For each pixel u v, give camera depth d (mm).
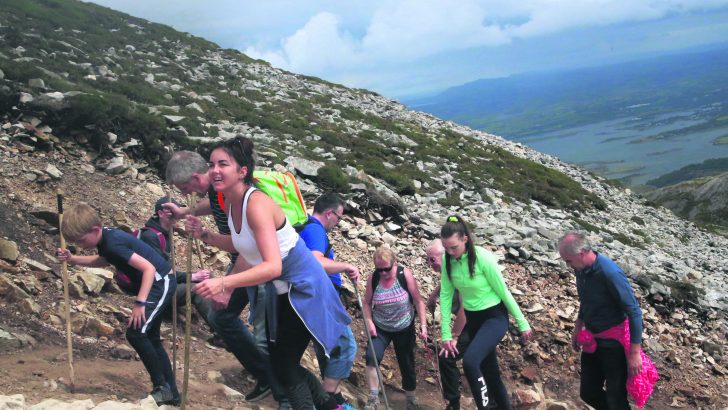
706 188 112188
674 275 17234
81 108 12273
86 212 5188
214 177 3941
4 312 6562
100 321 7043
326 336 4227
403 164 21312
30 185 10086
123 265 5359
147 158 12836
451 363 7715
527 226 17359
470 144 33750
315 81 44125
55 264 8297
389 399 8500
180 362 6914
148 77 22719
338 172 14984
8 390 4996
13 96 12133
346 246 12289
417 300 7812
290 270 4172
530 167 32375
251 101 25812
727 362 11984
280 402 5566
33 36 22047
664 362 11398
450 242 6957
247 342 5539
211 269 9734
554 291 12633
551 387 9906
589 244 6777
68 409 4551
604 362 6957
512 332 10664
